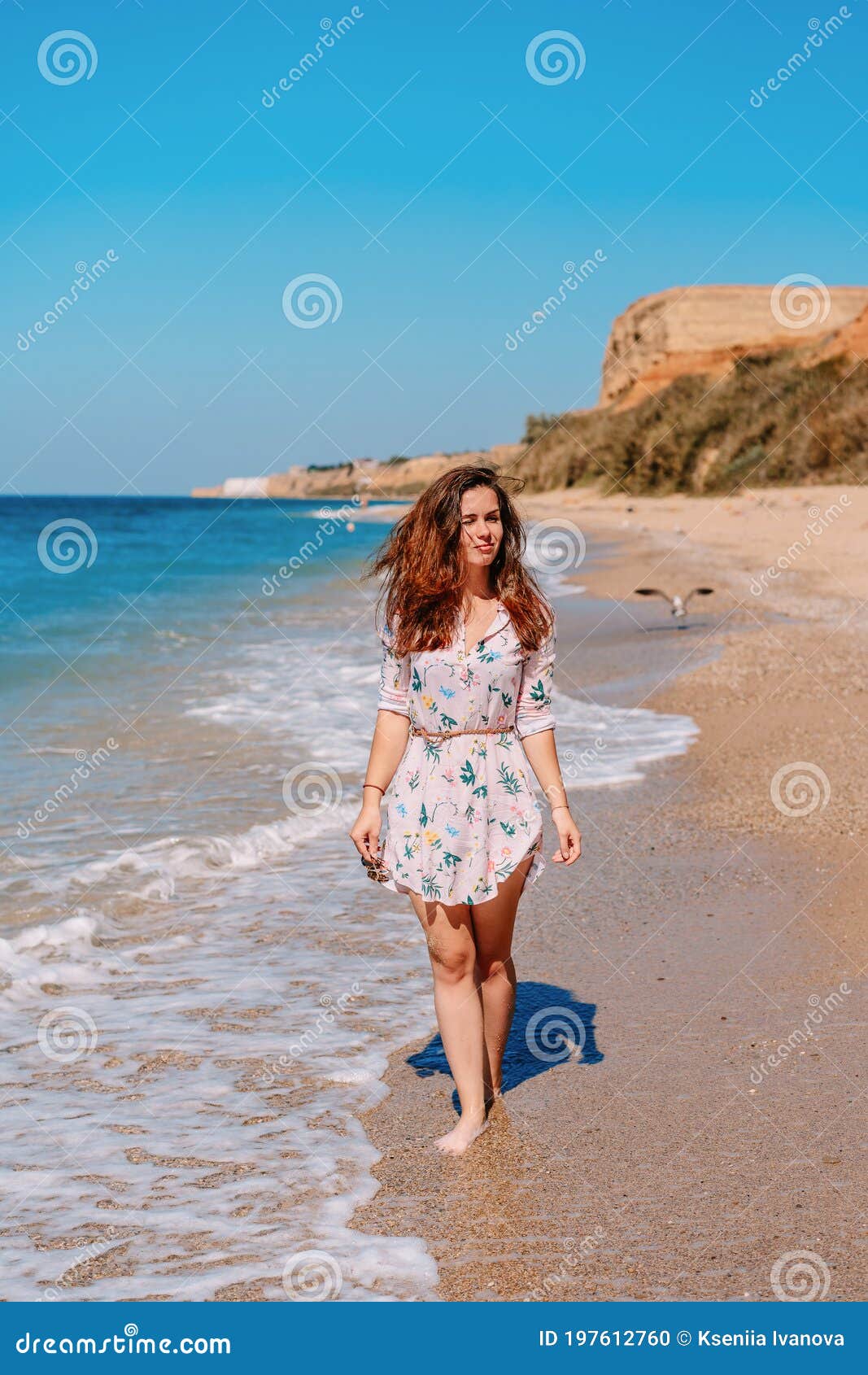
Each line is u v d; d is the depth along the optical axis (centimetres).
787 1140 312
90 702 1033
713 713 940
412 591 324
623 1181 294
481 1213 282
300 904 527
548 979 429
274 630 1703
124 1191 295
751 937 464
